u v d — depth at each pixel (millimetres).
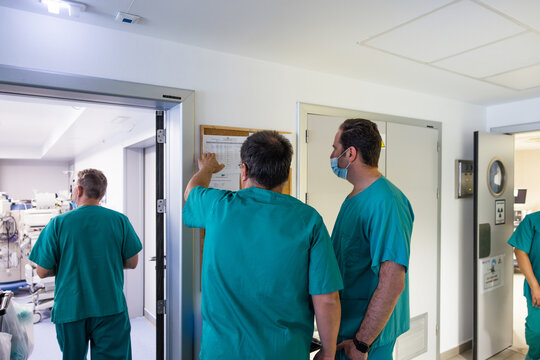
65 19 1527
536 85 2609
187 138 1815
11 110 3684
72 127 3758
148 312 3822
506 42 1790
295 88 2213
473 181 3078
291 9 1462
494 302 3090
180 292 1833
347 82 2439
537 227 2453
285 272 1058
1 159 8398
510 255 3262
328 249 1119
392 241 1172
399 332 1348
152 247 3719
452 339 3094
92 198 2113
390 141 2609
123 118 3299
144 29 1650
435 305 2900
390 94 2668
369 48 1896
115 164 4250
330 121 2334
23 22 1441
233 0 1384
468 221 3238
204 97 1889
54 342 3316
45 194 5043
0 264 4926
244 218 1104
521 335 3521
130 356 2189
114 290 2055
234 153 1957
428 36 1723
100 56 1606
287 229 1081
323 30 1668
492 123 3357
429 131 2869
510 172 3262
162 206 1995
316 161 2275
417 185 2777
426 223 2840
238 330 1051
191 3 1405
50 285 4070
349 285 1302
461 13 1479
